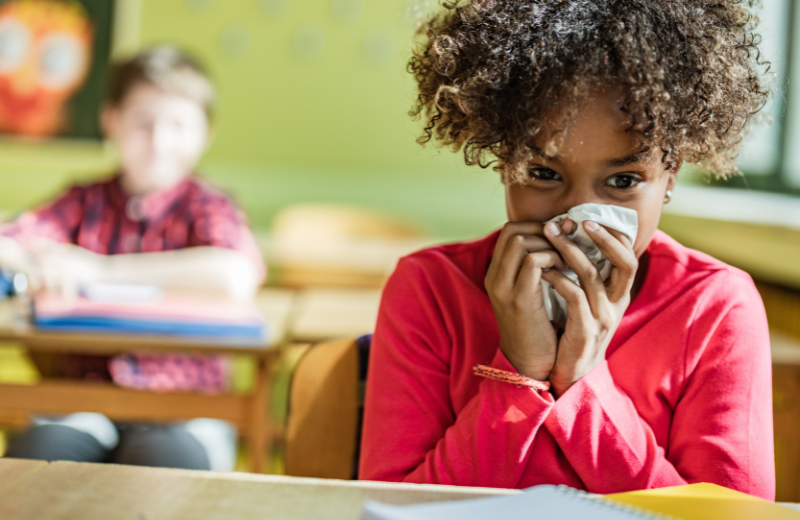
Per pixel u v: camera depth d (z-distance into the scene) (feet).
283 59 11.43
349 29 11.37
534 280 2.34
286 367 7.98
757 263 6.87
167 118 6.31
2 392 4.86
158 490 1.88
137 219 6.37
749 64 2.59
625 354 2.62
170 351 4.64
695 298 2.64
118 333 4.63
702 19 2.38
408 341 2.75
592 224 2.25
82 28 11.28
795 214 6.83
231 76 11.46
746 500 1.93
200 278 5.74
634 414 2.45
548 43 2.23
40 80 11.28
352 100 11.51
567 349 2.38
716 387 2.53
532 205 2.39
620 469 2.33
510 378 2.39
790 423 4.97
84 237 6.36
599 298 2.32
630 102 2.17
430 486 1.99
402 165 11.61
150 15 11.32
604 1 2.30
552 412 2.35
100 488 1.88
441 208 11.53
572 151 2.23
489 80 2.29
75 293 5.40
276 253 9.12
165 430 4.98
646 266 2.80
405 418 2.63
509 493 1.95
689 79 2.30
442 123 2.62
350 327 5.36
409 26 3.02
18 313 4.95
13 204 11.31
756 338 2.63
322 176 11.56
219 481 1.96
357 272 9.00
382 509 1.69
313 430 3.15
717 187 8.63
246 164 11.61
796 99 7.64
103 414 4.90
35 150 11.32
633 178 2.32
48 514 1.72
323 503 1.85
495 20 2.38
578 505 1.73
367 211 10.20
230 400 4.93
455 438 2.43
